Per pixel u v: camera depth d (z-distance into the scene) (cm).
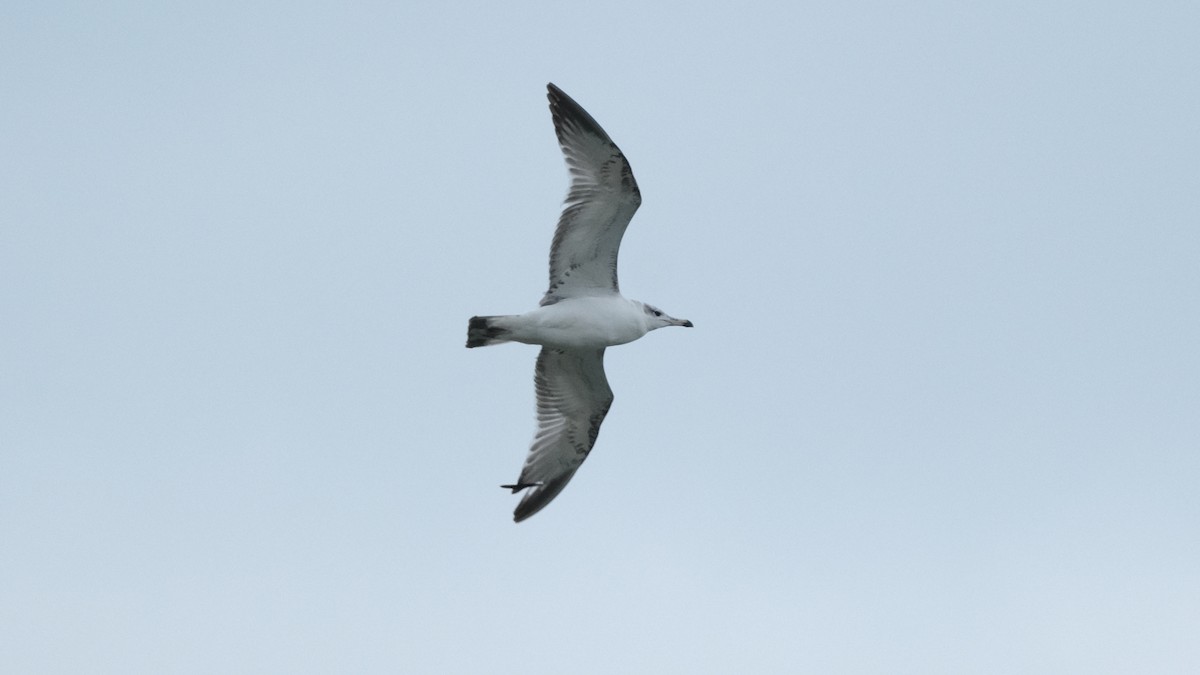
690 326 2072
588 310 1927
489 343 1941
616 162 1806
